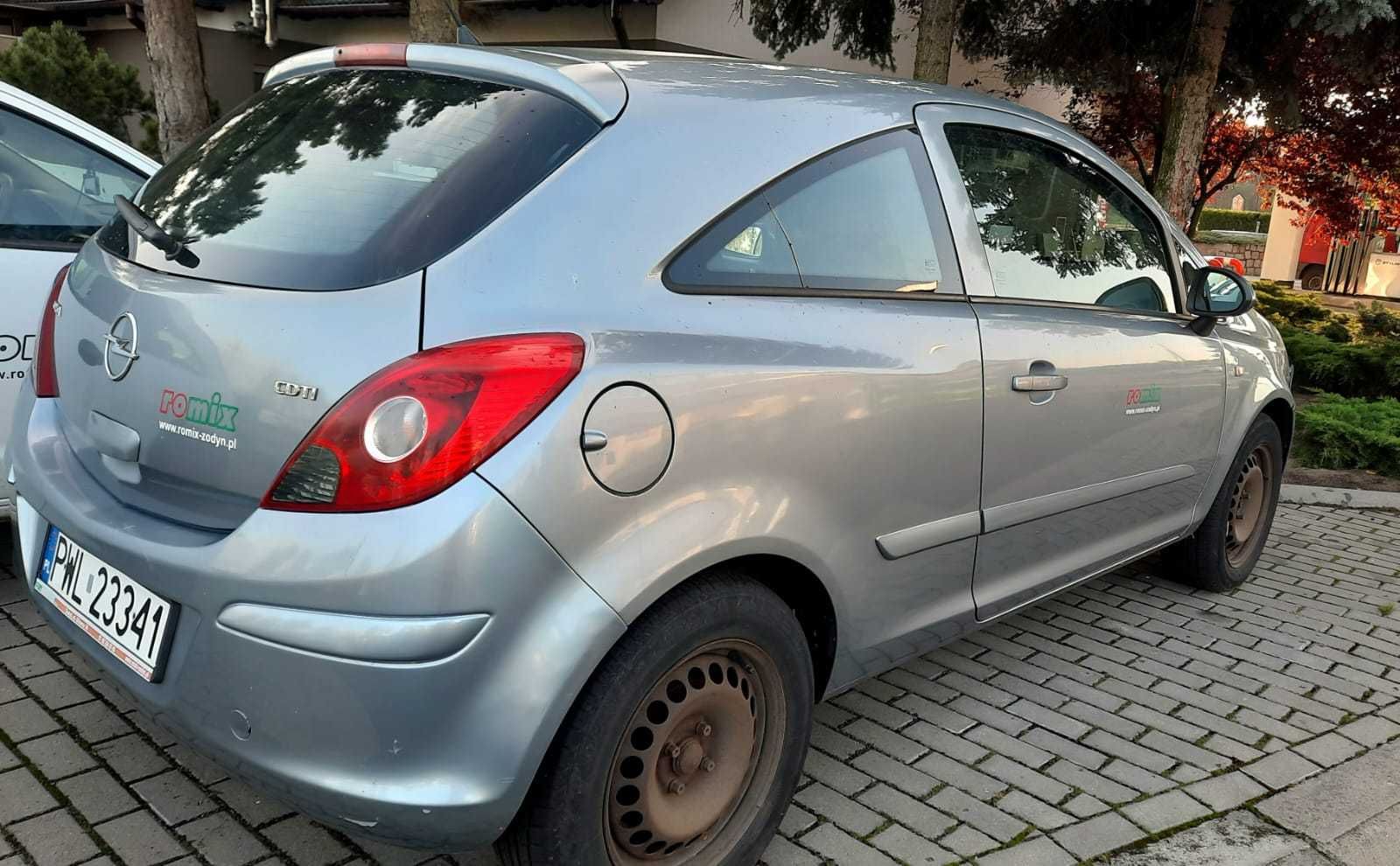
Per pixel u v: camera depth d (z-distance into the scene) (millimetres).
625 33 9219
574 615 1845
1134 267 3477
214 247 2127
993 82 12398
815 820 2641
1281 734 3211
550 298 1917
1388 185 12250
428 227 1925
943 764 2945
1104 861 2523
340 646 1745
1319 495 6066
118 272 2266
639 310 2021
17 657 3143
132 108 12570
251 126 2488
